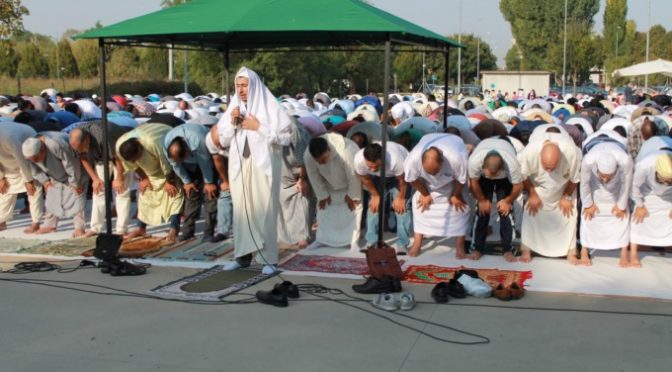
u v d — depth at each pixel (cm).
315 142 712
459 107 1758
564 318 550
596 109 1455
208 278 665
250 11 667
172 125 886
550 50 5316
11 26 1917
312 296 610
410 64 4534
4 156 848
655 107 1420
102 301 598
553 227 718
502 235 728
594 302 589
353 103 1827
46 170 821
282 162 757
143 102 1725
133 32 670
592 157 669
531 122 958
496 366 460
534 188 709
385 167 701
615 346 493
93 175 823
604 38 6456
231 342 505
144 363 470
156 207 809
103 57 707
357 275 673
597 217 696
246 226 680
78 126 846
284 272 685
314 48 1036
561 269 693
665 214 688
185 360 474
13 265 715
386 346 496
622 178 674
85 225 873
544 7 6681
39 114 1059
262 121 656
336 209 780
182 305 587
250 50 1005
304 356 479
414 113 1390
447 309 573
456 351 486
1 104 1519
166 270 696
